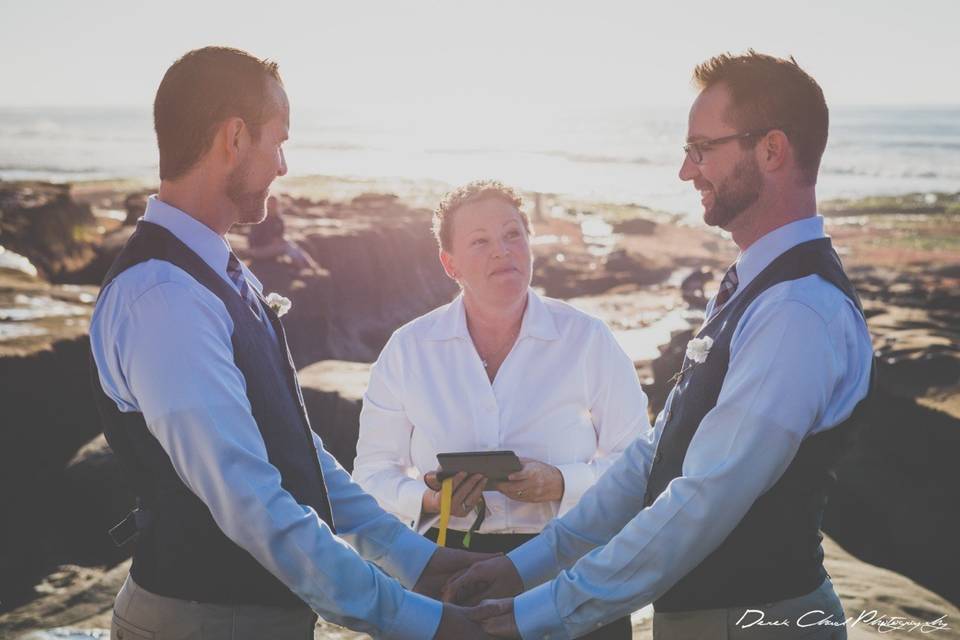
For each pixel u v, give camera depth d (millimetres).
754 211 2051
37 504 5180
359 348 11969
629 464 2398
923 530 4941
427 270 14375
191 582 1899
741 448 1873
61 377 6070
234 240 12508
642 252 17609
